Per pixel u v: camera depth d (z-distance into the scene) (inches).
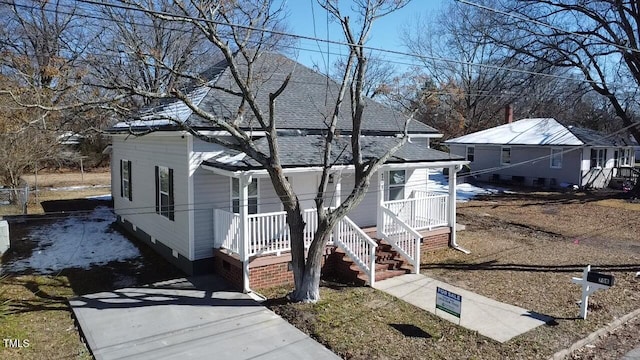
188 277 461.7
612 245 609.3
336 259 468.1
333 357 295.9
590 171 1157.1
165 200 531.8
